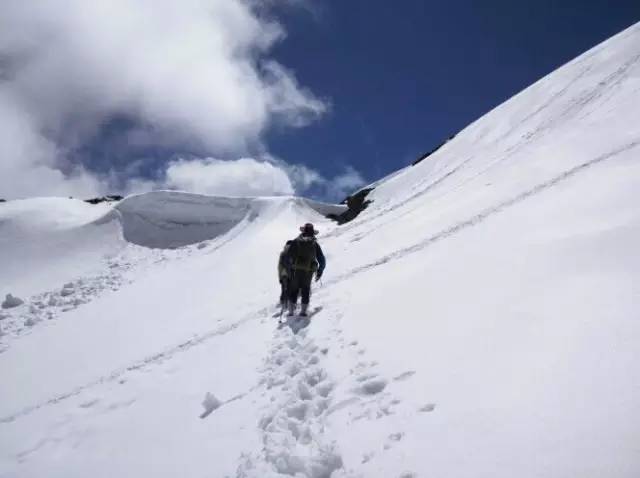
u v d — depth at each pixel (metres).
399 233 14.90
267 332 8.66
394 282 7.87
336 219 41.00
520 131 25.25
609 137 14.45
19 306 27.59
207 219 40.25
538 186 11.97
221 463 4.69
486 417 3.15
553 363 3.40
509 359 3.78
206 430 5.71
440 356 4.43
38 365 16.56
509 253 6.36
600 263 4.68
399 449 3.28
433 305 5.80
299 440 4.29
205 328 13.50
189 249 35.81
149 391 8.48
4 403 13.60
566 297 4.32
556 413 2.85
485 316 4.76
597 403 2.77
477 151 28.09
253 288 18.30
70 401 9.91
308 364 6.05
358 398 4.43
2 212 43.12
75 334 19.97
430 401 3.75
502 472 2.57
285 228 34.12
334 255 16.44
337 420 4.23
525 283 5.07
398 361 4.80
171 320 17.69
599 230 5.64
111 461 6.14
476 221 10.98
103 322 21.09
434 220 13.98
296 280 8.52
